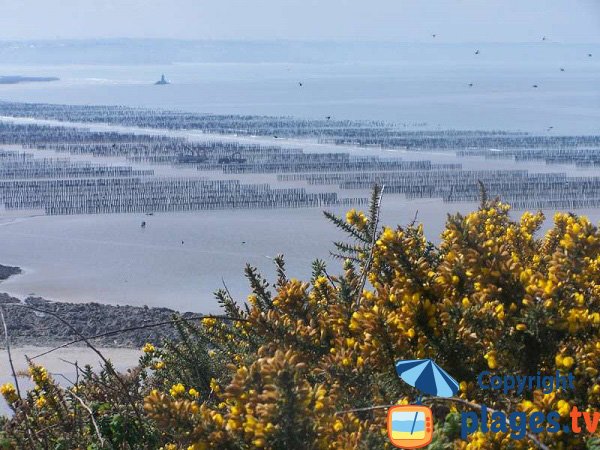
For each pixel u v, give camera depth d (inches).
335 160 5477.4
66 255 2770.7
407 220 2982.3
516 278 267.1
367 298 300.5
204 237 2974.9
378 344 278.1
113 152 6274.6
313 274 377.1
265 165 5246.1
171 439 331.0
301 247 2635.3
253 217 3403.1
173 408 248.7
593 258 280.8
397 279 294.7
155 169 5319.9
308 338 296.8
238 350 383.6
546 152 5984.3
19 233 3230.8
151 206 3772.1
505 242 372.2
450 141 7042.3
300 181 4574.3
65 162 5693.9
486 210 440.1
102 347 1368.1
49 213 3695.9
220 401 352.5
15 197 4092.0
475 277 272.1
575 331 252.1
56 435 350.0
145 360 433.1
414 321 280.8
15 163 5634.8
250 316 301.4
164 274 2386.8
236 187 4247.0
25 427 331.3
